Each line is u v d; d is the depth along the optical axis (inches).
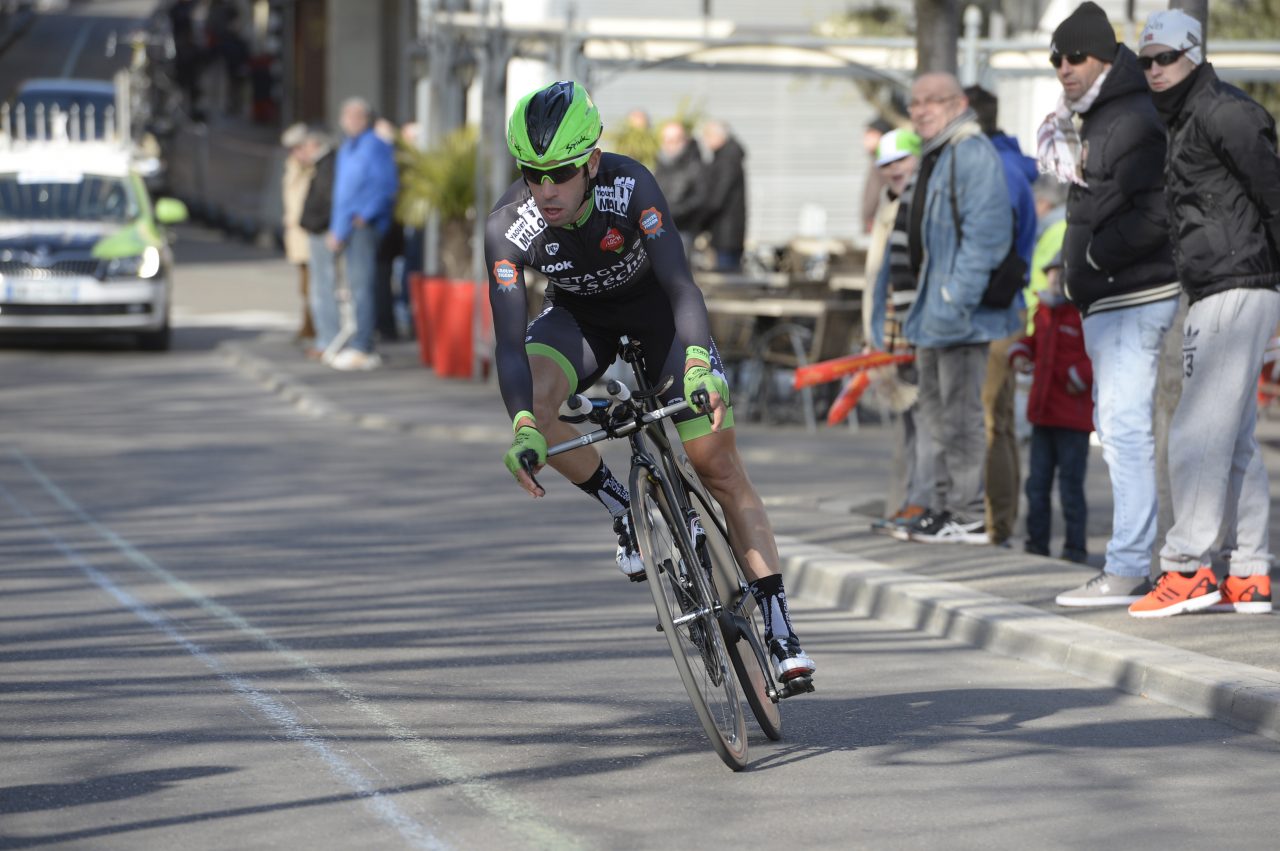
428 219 1940.2
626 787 578.2
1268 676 687.1
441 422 1546.5
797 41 1604.3
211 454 1406.3
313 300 1979.6
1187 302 797.2
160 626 821.9
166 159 3981.3
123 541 1049.5
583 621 849.5
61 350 2110.0
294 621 837.8
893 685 732.0
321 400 1680.6
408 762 603.8
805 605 912.9
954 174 949.2
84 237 2050.9
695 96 2942.9
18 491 1224.8
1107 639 756.6
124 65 5654.5
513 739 635.5
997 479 1029.2
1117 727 664.4
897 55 1772.9
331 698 691.4
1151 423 826.2
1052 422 994.1
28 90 3097.9
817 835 531.8
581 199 575.8
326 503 1195.3
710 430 610.5
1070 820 550.3
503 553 1029.8
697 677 602.9
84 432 1513.3
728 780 588.4
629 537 626.5
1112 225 812.0
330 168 1947.6
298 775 585.9
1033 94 2506.2
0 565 970.7
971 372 980.6
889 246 1053.2
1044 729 660.7
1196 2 879.7
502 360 582.6
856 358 1056.8
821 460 1396.4
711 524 627.2
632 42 1692.9
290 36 4980.3
